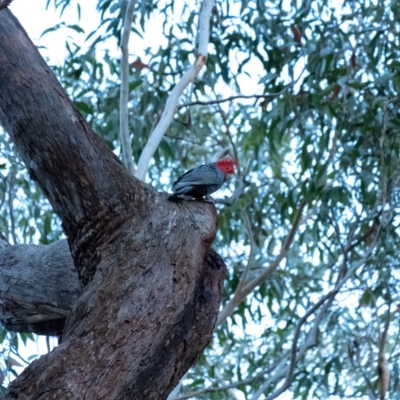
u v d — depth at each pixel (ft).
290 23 40.88
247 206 44.45
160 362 15.61
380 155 39.68
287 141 46.55
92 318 15.66
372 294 40.93
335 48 40.09
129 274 16.65
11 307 22.13
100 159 18.13
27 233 40.24
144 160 28.48
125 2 38.99
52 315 22.13
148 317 15.84
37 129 17.88
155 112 40.09
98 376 14.52
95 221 17.81
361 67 41.11
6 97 18.08
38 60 18.37
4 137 35.63
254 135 40.75
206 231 18.92
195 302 16.88
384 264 41.73
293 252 45.50
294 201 43.37
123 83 30.63
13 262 22.26
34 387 13.92
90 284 16.87
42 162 17.95
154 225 17.95
